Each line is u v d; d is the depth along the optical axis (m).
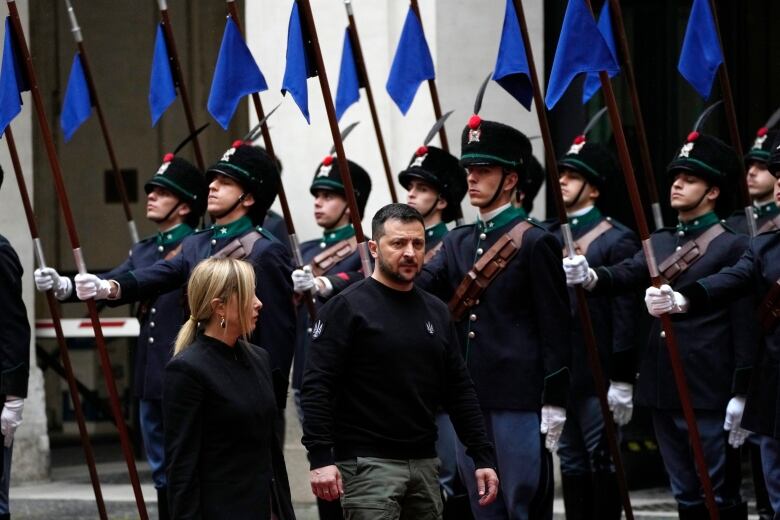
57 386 22.81
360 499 10.58
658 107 19.36
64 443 22.92
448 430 14.62
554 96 12.40
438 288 13.38
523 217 12.98
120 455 22.50
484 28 17.62
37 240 14.40
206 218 20.69
